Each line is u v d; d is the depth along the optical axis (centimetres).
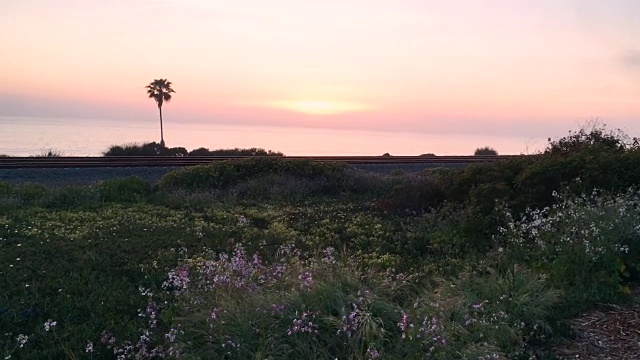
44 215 1311
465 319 630
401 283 759
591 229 841
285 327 597
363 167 2542
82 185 1720
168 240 1073
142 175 2075
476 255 968
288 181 1816
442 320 609
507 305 686
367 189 1853
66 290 795
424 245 1097
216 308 611
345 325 586
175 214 1380
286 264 792
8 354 592
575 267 805
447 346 561
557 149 1352
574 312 714
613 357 604
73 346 631
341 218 1370
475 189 1243
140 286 806
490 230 1066
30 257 942
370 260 955
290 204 1600
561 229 894
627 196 937
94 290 802
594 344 635
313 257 909
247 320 593
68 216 1297
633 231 857
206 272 750
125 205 1484
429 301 668
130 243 1047
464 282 743
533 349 627
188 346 579
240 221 1284
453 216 1217
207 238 1108
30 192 1519
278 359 553
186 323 617
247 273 729
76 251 983
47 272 867
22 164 2147
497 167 1340
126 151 3672
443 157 3347
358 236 1166
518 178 1195
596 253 811
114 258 947
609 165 1089
